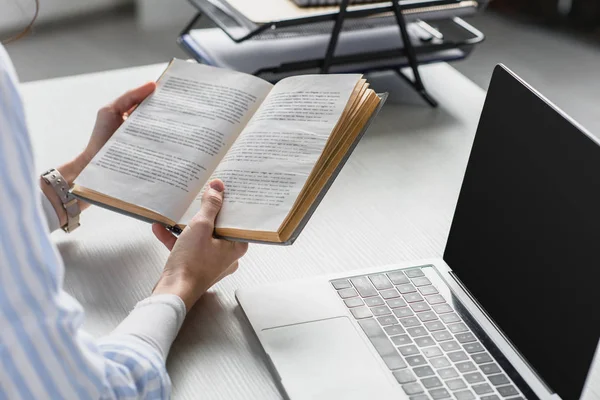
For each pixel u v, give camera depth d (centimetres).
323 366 79
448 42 148
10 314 56
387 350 81
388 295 89
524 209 80
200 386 78
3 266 55
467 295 89
